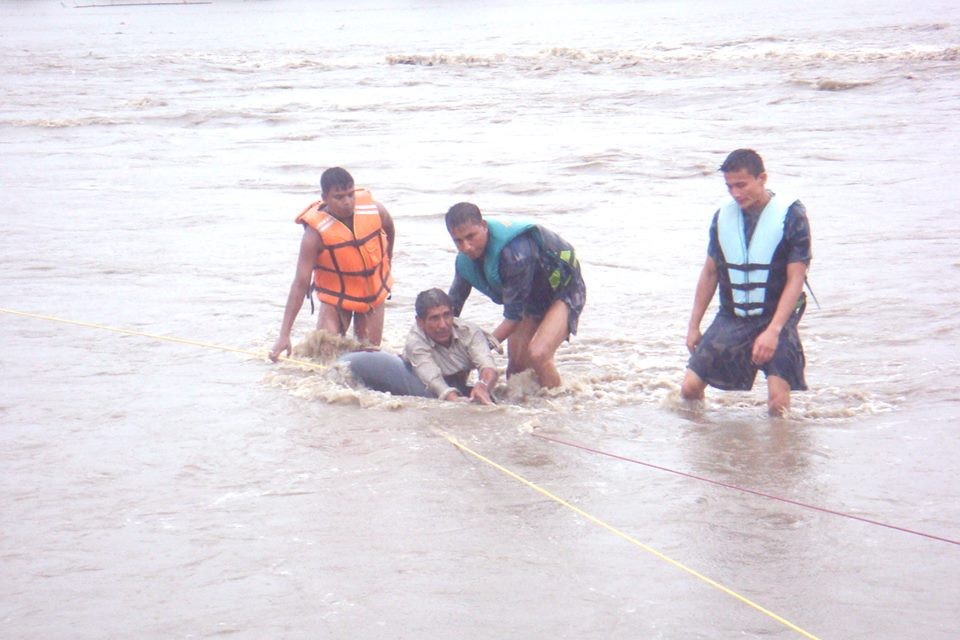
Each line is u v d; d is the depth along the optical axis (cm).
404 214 1395
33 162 1936
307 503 557
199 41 5478
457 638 424
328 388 736
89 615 451
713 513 533
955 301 912
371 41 5016
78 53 4812
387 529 523
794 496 551
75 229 1345
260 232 1310
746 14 5662
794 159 1656
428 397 729
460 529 521
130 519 543
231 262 1162
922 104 2170
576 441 641
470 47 4359
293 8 9275
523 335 746
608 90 2661
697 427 661
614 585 462
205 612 450
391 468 601
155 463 619
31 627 443
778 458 603
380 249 825
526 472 593
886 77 2528
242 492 574
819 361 781
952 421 652
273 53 4503
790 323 666
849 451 611
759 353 646
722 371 679
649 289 1010
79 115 2630
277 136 2203
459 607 446
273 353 795
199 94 3055
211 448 641
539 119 2277
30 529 535
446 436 650
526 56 3566
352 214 809
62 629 441
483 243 695
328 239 802
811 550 491
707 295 690
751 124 2042
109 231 1330
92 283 1080
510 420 679
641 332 878
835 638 418
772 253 652
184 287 1061
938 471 578
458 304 742
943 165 1549
